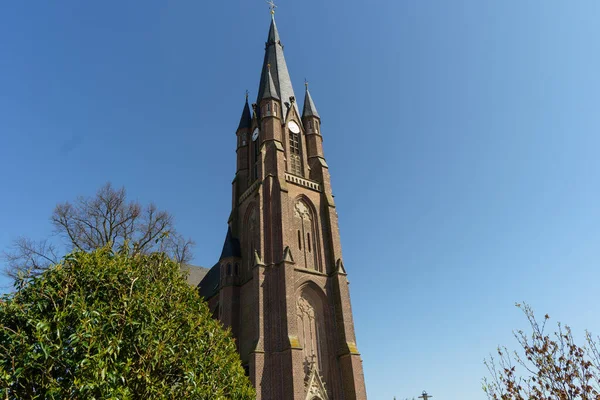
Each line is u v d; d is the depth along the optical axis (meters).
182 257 41.62
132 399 13.18
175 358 14.95
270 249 44.28
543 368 10.73
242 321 44.81
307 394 37.50
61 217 38.03
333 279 46.50
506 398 10.72
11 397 11.87
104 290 15.15
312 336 42.31
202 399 15.07
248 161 59.31
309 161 57.06
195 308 18.50
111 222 39.72
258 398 35.25
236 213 54.72
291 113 59.12
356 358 40.91
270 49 68.50
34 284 14.40
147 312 15.37
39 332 12.32
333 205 52.09
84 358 12.44
